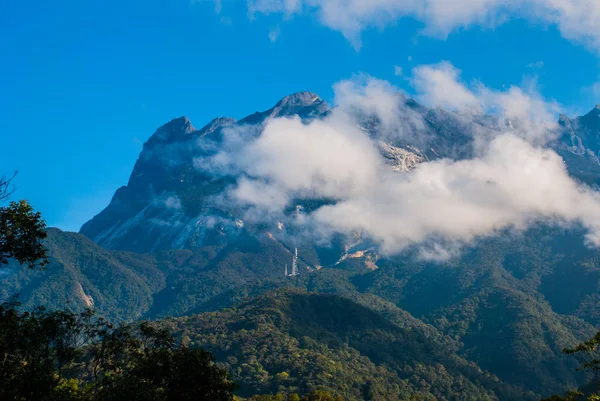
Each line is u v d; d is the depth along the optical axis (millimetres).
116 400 61562
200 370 66750
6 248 57500
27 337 60688
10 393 56438
